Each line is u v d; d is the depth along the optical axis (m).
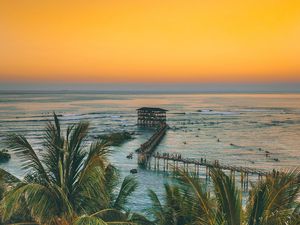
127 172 58.56
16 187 10.37
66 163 11.88
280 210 8.51
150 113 128.62
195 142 93.62
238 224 8.41
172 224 12.23
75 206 11.66
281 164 65.94
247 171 50.12
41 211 10.14
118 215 12.23
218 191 8.68
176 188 11.88
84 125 12.60
